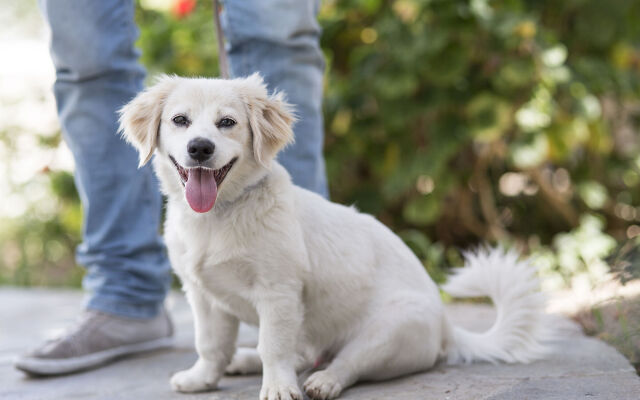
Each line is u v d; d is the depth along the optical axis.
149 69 5.86
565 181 5.99
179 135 2.60
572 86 5.34
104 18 3.12
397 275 2.70
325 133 5.66
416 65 5.14
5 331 4.50
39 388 2.88
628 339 2.97
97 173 3.26
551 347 2.93
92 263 3.34
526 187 6.06
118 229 3.30
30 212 7.79
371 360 2.50
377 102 5.48
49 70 7.95
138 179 3.30
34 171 7.20
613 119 6.12
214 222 2.53
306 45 3.12
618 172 5.83
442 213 5.92
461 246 6.01
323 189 3.32
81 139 3.25
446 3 5.01
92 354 3.18
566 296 4.12
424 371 2.71
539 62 5.11
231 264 2.48
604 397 2.27
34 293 6.42
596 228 5.52
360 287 2.63
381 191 5.78
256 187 2.55
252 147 2.65
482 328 3.58
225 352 2.70
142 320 3.37
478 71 5.36
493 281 2.93
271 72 3.10
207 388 2.67
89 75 3.17
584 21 5.53
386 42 5.26
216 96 2.64
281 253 2.46
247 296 2.53
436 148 5.23
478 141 5.57
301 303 2.54
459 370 2.71
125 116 2.80
